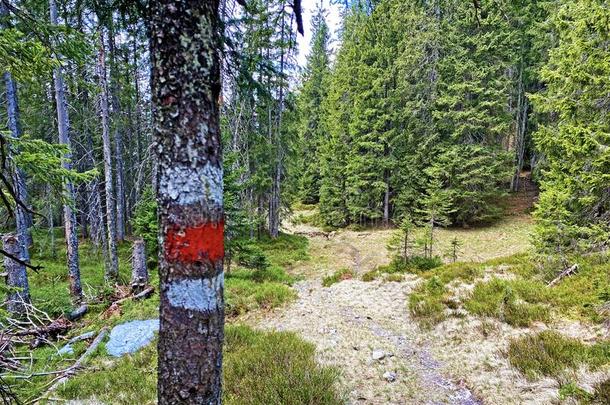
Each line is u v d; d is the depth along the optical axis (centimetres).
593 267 847
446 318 801
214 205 216
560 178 897
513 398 503
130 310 1007
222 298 228
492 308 786
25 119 1570
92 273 1472
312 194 3738
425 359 658
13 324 358
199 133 207
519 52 2330
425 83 2403
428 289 1009
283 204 2392
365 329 809
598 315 668
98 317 988
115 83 1584
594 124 766
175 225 210
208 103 210
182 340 214
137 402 540
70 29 429
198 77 204
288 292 1111
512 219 2227
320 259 1891
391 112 2511
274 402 494
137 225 1406
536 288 845
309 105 3672
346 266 1716
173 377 217
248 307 1010
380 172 2605
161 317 221
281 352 643
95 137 1864
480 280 1023
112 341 791
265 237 2267
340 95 2881
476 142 2280
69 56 459
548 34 1711
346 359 657
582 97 806
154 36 204
